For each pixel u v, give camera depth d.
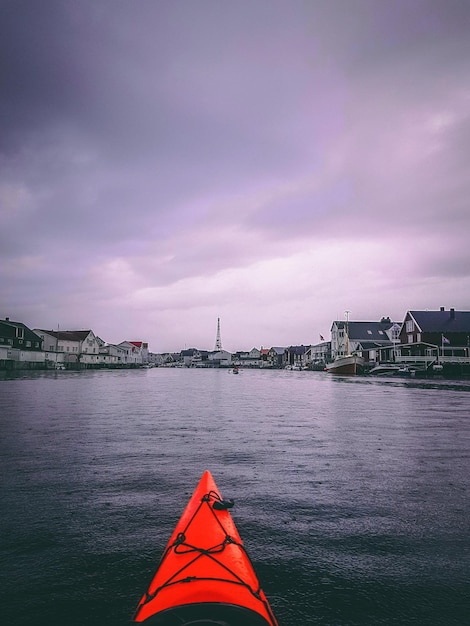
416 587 4.09
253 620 2.95
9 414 16.17
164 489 7.09
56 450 9.90
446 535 5.28
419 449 10.23
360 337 87.50
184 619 2.96
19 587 4.09
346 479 7.67
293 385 42.84
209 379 62.03
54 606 3.79
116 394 27.06
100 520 5.75
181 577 3.26
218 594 3.07
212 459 9.16
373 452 9.91
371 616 3.65
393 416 16.58
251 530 5.40
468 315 65.75
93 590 4.05
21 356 75.38
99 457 9.27
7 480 7.52
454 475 7.94
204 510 4.50
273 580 4.20
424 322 64.69
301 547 4.92
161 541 5.11
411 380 49.19
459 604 3.83
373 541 5.09
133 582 4.19
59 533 5.32
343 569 4.42
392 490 7.04
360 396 26.92
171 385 41.78
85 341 104.00
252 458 9.27
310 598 3.90
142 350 157.50
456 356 61.59
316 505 6.32
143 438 11.53
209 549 3.63
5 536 5.22
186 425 13.98
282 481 7.55
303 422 14.89
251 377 71.88
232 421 15.12
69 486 7.21
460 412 17.86
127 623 3.56
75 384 37.03
